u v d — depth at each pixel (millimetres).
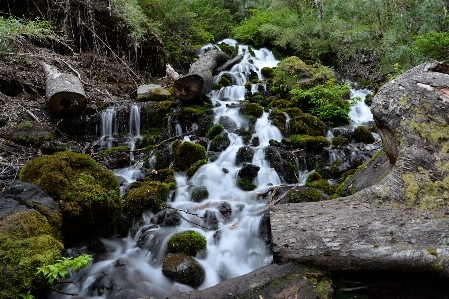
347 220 2705
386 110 3334
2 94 6316
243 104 7113
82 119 6395
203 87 7105
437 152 2855
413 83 3275
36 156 5238
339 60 10305
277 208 2994
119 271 3344
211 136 6168
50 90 6102
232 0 15516
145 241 3742
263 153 5520
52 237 2846
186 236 3584
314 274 2506
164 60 9328
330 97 7117
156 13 10305
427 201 2660
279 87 8031
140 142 6293
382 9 9555
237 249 3598
